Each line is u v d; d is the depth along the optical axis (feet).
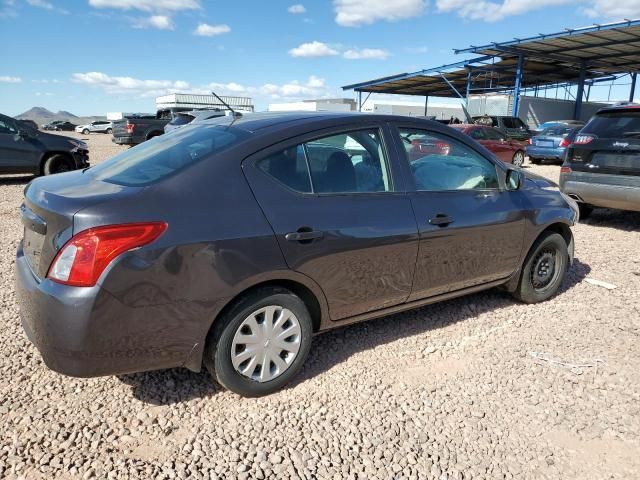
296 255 9.89
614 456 8.86
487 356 12.19
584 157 25.26
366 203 11.07
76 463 8.20
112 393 10.19
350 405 10.07
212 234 8.97
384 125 11.96
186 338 9.06
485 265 13.52
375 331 13.38
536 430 9.48
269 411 9.78
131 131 75.51
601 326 13.98
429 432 9.32
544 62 98.48
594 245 22.90
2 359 11.30
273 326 10.05
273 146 10.17
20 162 37.99
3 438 8.73
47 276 8.48
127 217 8.39
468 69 102.94
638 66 104.27
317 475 8.17
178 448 8.68
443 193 12.59
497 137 56.54
